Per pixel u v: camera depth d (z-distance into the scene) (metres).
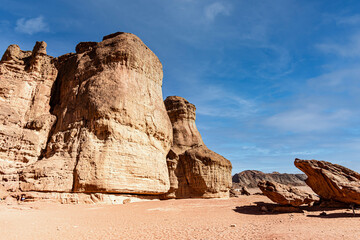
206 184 45.38
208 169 46.47
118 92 31.20
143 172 30.33
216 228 13.60
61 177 26.23
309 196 20.25
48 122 33.78
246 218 17.58
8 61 37.94
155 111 36.69
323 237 11.11
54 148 29.64
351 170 23.02
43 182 25.83
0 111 31.03
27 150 30.05
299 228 13.42
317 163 24.30
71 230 12.66
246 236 11.52
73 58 39.47
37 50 39.38
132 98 32.56
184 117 56.06
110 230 12.98
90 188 25.88
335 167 23.73
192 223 15.22
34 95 36.47
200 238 11.20
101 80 32.00
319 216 18.20
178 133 54.00
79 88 33.91
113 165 27.61
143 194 31.28
